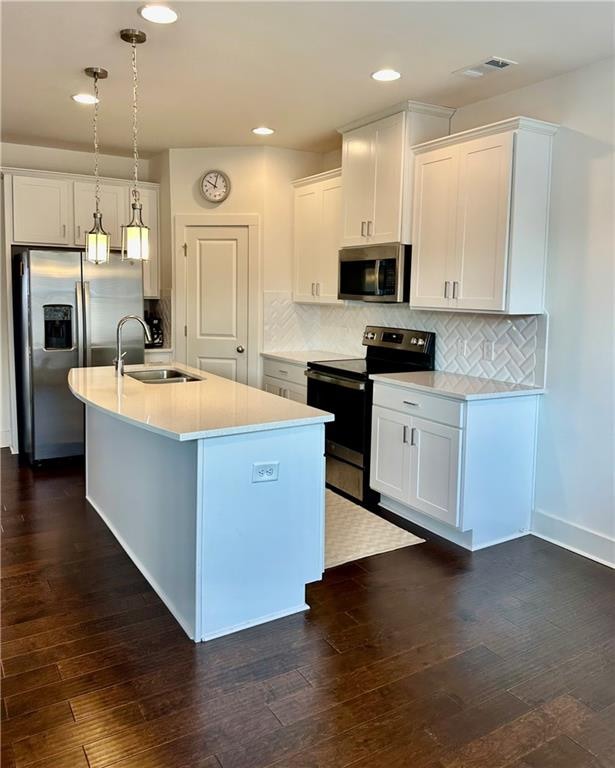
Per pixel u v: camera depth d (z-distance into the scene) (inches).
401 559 132.9
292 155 213.2
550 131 134.9
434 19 107.7
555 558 134.3
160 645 99.2
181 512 104.0
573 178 133.2
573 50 120.9
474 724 81.7
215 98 154.4
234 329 219.5
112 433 140.2
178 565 106.3
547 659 96.6
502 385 144.3
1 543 137.9
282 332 220.4
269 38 117.1
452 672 92.9
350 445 169.8
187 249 217.8
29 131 189.8
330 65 130.6
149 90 148.7
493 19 107.4
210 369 223.1
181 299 220.7
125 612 109.4
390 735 79.4
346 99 153.8
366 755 75.9
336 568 128.3
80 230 210.7
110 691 87.4
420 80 138.9
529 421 143.3
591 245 130.7
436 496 141.1
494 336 153.3
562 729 81.0
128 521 132.3
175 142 203.5
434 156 149.6
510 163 131.3
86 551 134.3
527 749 77.4
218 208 214.4
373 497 166.9
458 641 101.3
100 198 212.8
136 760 74.6
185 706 84.4
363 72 134.6
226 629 103.3
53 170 214.8
